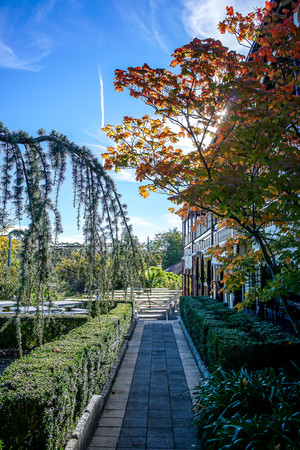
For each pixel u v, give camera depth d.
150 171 3.95
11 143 2.19
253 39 4.11
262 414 3.14
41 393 2.68
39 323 2.34
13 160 2.21
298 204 3.35
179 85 3.77
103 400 4.75
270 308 7.35
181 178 4.15
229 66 3.40
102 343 4.99
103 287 2.72
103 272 2.66
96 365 4.63
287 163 3.03
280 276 3.58
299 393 3.30
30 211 2.18
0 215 2.14
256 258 4.52
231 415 3.35
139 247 2.83
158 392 5.34
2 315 8.63
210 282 12.45
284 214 3.85
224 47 3.39
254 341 4.41
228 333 4.87
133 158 4.36
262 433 2.73
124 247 2.71
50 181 2.34
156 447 3.66
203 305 9.34
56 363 3.44
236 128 3.58
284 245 4.04
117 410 4.65
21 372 3.17
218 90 3.65
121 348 7.75
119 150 4.43
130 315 10.27
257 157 3.54
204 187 3.24
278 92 3.54
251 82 3.32
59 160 2.37
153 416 4.46
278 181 3.05
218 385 3.76
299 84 3.70
